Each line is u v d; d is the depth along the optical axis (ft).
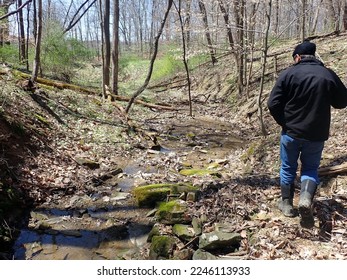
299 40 55.57
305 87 11.71
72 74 50.24
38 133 22.97
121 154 25.52
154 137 28.96
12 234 14.64
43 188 18.21
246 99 43.45
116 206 17.43
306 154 12.42
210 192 16.16
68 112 29.89
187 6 46.96
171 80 70.38
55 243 14.32
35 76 31.45
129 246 14.24
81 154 23.52
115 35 43.24
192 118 40.98
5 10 34.42
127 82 73.05
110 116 33.17
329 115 12.03
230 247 12.62
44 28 45.06
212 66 63.98
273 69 46.60
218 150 28.17
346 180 15.16
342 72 35.42
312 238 12.18
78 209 17.06
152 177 20.81
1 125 19.86
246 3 37.83
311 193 11.94
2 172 17.10
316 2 63.00
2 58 41.52
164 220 14.73
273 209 14.19
